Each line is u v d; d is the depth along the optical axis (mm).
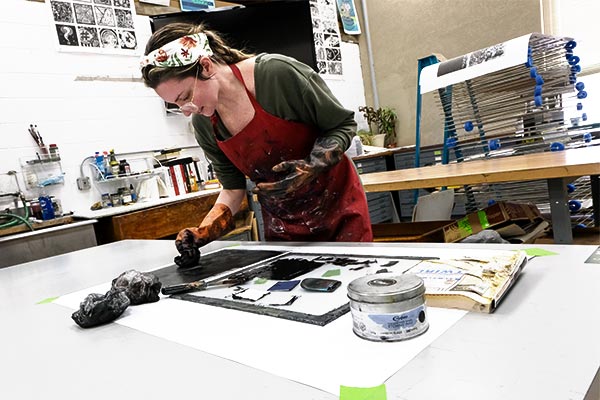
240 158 1249
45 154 2668
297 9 3244
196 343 603
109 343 656
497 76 2432
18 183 2600
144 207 2605
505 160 2145
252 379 483
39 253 2230
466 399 395
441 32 4457
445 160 2846
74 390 523
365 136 4613
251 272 936
